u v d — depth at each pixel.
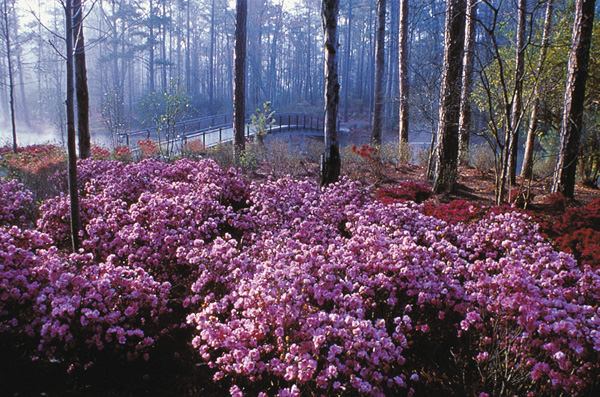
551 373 2.76
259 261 4.32
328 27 8.89
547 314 3.02
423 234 5.33
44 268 3.42
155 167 8.56
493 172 13.17
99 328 3.12
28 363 3.19
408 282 3.86
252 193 7.16
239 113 14.49
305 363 2.72
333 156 9.34
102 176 7.79
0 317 3.40
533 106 11.65
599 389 2.87
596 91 13.21
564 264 3.92
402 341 3.19
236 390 2.79
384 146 15.18
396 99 15.80
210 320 3.06
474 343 3.50
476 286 3.58
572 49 9.62
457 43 9.70
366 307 3.68
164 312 3.85
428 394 3.14
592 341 2.82
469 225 5.85
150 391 3.15
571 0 12.57
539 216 6.87
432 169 12.12
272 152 15.05
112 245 4.48
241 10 13.98
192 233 5.12
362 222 5.49
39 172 10.05
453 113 9.98
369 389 2.70
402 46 15.09
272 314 3.16
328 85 9.09
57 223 5.46
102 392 3.08
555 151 15.75
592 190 12.12
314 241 5.09
